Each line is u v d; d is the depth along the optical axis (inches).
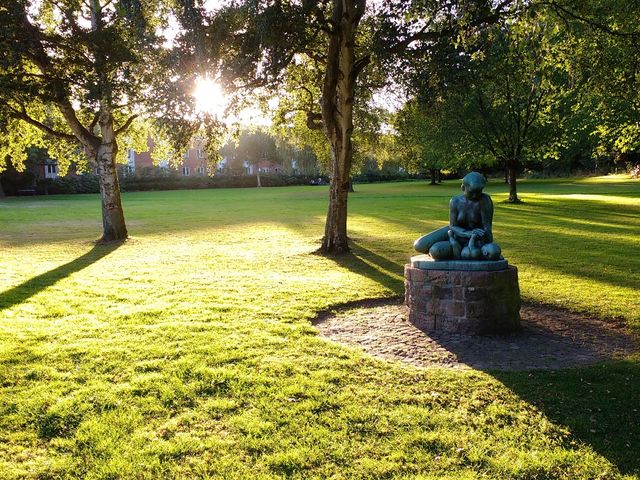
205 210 1261.1
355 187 2490.2
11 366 224.4
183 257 549.6
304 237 721.0
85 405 186.1
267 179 3282.5
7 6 512.1
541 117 986.1
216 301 345.4
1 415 180.5
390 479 142.9
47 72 597.0
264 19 394.6
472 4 328.8
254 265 496.4
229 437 165.0
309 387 201.6
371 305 342.3
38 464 151.7
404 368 222.8
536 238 643.5
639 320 295.7
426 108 481.4
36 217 1107.9
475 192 277.9
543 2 352.2
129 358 233.6
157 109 444.5
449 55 401.1
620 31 442.6
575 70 477.7
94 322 292.7
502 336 270.1
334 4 521.3
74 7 573.6
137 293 370.0
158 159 879.7
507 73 472.4
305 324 288.7
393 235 717.9
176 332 271.1
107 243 674.2
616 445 159.3
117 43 545.6
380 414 179.5
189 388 199.5
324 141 840.3
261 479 142.8
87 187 2566.4
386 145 1025.5
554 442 161.5
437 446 159.5
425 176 3946.9
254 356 236.7
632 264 468.4
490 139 1198.3
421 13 352.2
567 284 391.5
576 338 268.4
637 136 845.2
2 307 328.8
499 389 200.2
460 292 271.4
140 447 159.3
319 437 164.4
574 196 1355.8
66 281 417.1
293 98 731.4
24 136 780.6
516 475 144.2
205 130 523.5
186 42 405.1
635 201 1160.2
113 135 696.4
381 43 419.5
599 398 192.5
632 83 466.0
